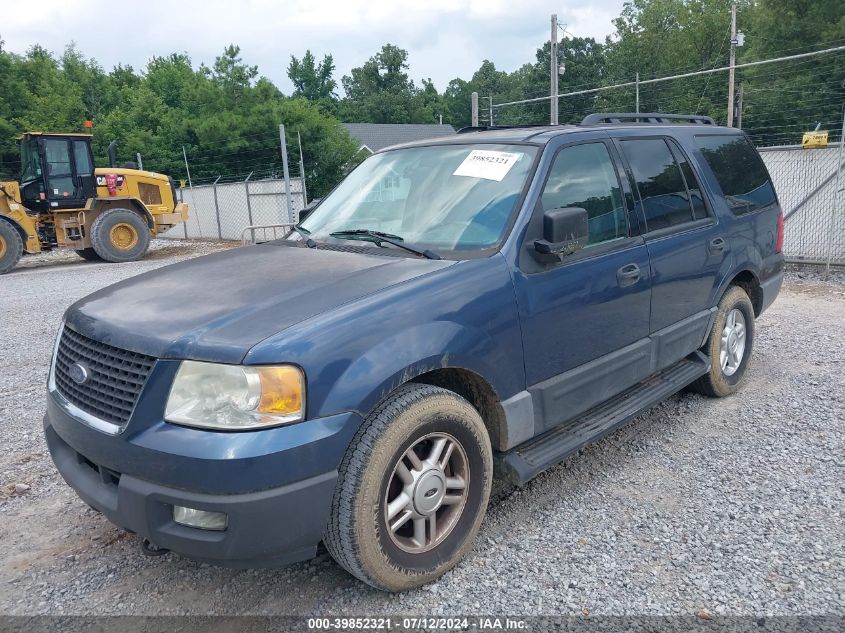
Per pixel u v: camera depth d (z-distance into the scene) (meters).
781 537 3.18
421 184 3.76
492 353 3.03
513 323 3.13
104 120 37.25
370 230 3.64
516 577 2.95
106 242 16.09
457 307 2.92
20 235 15.08
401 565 2.77
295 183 18.58
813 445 4.17
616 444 4.34
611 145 4.01
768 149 10.90
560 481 3.85
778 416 4.67
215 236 21.75
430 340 2.78
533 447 3.45
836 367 5.66
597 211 3.73
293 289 2.89
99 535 3.46
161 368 2.48
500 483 3.84
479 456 3.03
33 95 37.09
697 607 2.71
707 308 4.64
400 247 3.37
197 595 2.92
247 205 20.06
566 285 3.39
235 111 31.22
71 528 3.54
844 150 10.25
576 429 3.68
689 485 3.74
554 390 3.38
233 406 2.39
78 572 3.13
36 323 8.80
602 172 3.87
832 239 10.59
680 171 4.50
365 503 2.59
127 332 2.67
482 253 3.19
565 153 3.67
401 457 2.72
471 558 3.10
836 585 2.81
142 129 36.62
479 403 3.21
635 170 4.11
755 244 5.10
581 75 58.00
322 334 2.54
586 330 3.54
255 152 31.00
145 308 2.88
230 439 2.36
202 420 2.41
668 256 4.11
